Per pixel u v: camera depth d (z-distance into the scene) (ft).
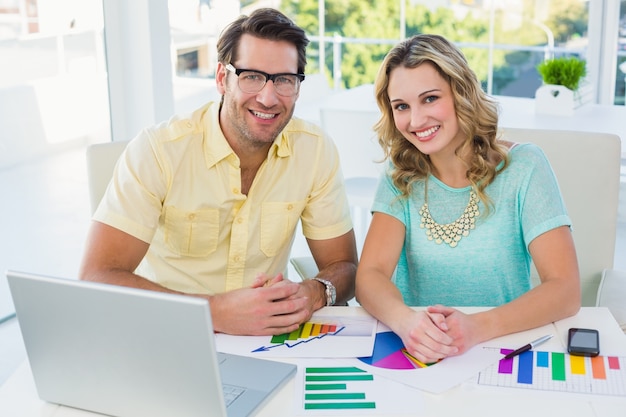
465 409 4.21
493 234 6.01
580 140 7.13
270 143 6.23
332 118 10.53
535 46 18.43
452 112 5.90
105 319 3.95
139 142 6.16
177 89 14.84
